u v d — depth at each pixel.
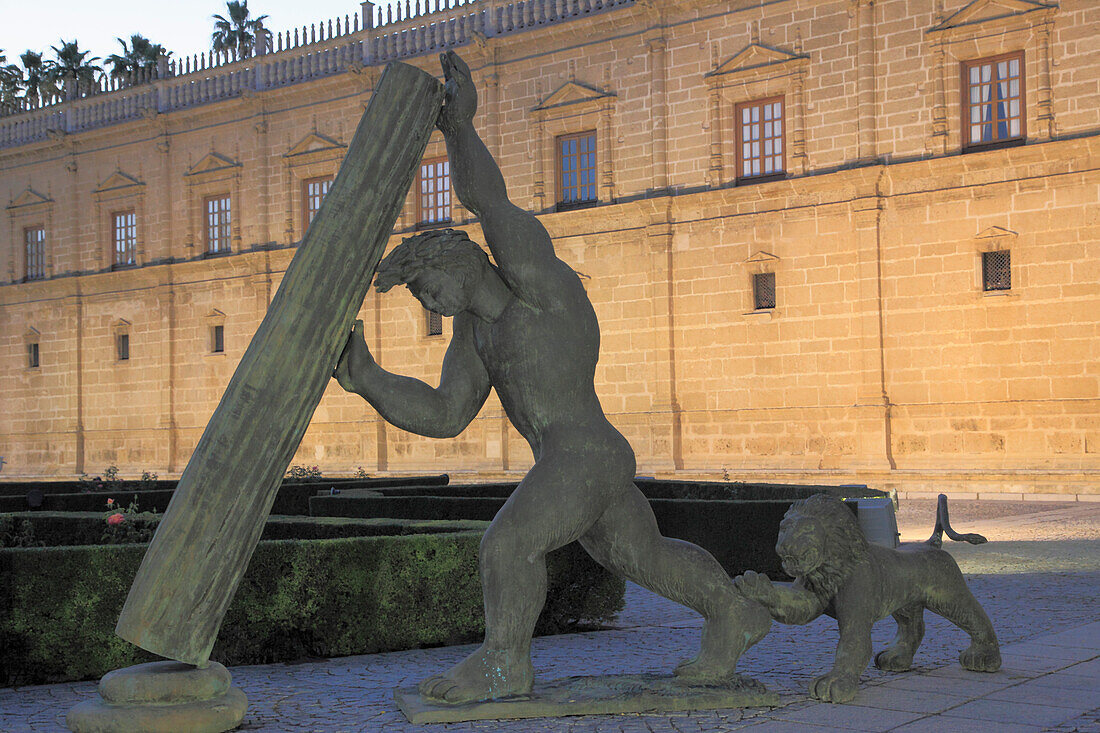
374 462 38.16
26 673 7.61
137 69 57.12
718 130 32.09
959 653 7.64
